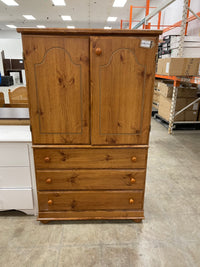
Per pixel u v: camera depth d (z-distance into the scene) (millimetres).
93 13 9688
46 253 1389
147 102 1351
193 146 3199
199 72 2975
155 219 1714
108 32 1182
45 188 1556
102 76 1275
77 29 1165
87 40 1208
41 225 1631
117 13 9664
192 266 1313
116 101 1338
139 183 1557
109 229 1603
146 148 1461
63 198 1584
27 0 7609
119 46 1216
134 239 1514
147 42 1205
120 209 1632
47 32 1183
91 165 1497
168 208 1848
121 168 1515
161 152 2980
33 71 1265
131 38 1203
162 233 1571
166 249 1434
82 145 1448
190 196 2016
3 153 1513
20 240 1488
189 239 1521
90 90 1312
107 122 1386
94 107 1344
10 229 1587
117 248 1438
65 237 1521
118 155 1474
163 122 4430
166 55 3936
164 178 2322
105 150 1457
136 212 1634
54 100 1333
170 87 3955
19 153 1514
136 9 8867
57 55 1234
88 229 1599
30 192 1613
